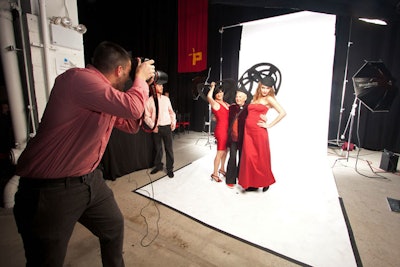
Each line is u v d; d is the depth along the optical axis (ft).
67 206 3.01
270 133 13.43
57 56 7.11
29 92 6.90
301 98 12.66
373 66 10.66
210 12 17.85
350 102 14.79
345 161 12.30
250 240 5.89
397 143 14.05
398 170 10.93
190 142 16.78
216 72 18.63
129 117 2.92
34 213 2.85
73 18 7.49
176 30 19.13
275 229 6.37
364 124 14.57
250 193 8.51
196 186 9.10
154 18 18.42
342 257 5.31
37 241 2.91
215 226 6.46
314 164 11.52
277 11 15.28
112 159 9.37
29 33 6.53
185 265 4.98
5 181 7.45
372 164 11.82
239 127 8.36
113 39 17.93
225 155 10.11
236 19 17.15
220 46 17.88
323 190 8.77
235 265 5.04
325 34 11.81
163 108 9.57
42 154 2.86
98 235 3.75
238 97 8.40
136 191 8.54
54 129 2.85
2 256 5.13
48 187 2.90
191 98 20.43
